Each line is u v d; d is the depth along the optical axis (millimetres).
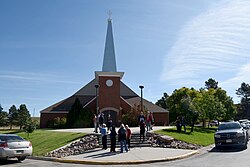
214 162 13773
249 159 14430
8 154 15562
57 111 47875
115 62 45594
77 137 23484
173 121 57000
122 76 46531
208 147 22203
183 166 12977
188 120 33562
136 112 41688
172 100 59656
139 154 17234
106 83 44906
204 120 45562
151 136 23859
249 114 107625
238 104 108250
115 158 15898
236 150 18938
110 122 28516
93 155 17516
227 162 13578
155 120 49562
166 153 17438
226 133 19922
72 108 43344
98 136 22844
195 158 15781
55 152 19766
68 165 14664
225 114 51000
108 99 44531
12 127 69875
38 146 22828
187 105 33969
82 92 53000
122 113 46719
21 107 66375
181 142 22875
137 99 52906
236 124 21641
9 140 16141
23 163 15812
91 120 42719
